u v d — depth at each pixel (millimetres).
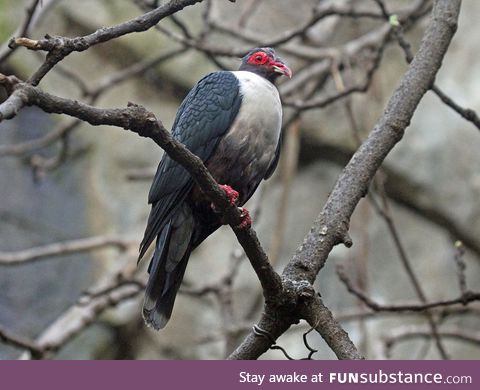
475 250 13938
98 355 13102
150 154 14289
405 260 8672
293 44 12391
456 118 14195
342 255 13625
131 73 10750
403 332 10086
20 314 13891
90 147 14422
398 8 14289
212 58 9688
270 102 6934
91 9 14461
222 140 6855
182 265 6625
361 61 12258
